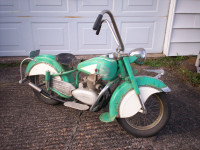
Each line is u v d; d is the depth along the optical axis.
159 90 2.29
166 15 4.87
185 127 2.65
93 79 2.41
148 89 2.28
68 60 2.55
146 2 4.74
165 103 2.34
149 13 4.83
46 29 4.79
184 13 4.70
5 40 4.80
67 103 2.66
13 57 4.88
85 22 4.79
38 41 4.87
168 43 4.93
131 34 4.97
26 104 3.14
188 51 5.07
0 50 4.88
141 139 2.42
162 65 4.67
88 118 2.80
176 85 3.83
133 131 2.39
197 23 4.81
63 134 2.50
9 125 2.65
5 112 2.93
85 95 2.43
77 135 2.48
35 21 4.70
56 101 3.03
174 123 2.72
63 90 2.71
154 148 2.28
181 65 4.64
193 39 4.96
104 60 2.26
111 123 2.71
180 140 2.41
